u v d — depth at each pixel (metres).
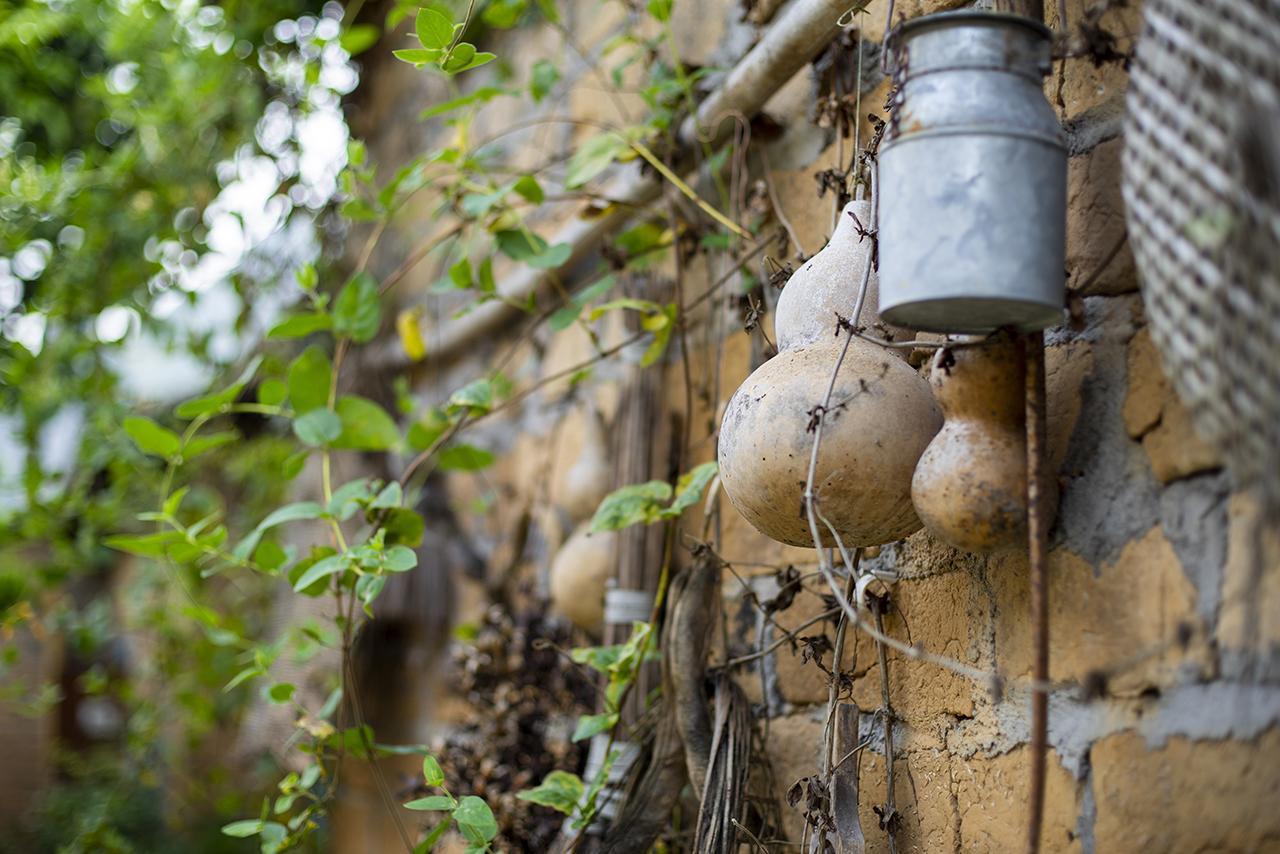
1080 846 0.96
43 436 3.26
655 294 1.85
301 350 3.12
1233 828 0.83
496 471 2.65
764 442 1.07
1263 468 0.71
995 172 0.85
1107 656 0.95
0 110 3.40
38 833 3.96
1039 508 0.88
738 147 1.64
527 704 2.02
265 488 3.30
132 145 3.13
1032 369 0.91
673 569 1.80
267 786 3.22
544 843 1.86
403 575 2.64
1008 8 0.96
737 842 1.37
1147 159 0.78
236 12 3.02
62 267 3.09
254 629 3.22
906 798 1.20
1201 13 0.74
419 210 3.21
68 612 3.36
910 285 0.87
